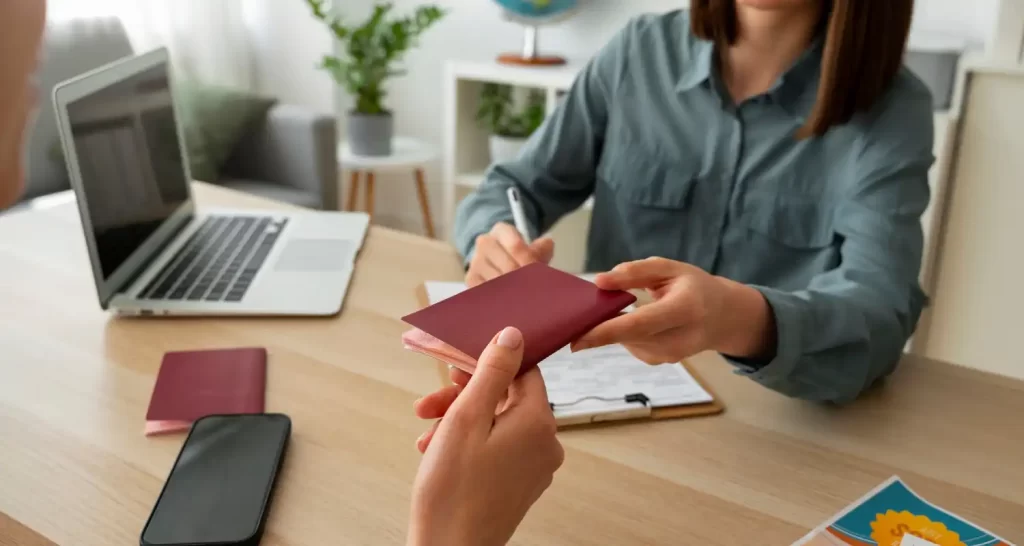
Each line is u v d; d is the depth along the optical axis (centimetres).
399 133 298
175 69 267
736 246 110
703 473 63
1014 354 172
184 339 83
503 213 106
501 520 45
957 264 173
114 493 59
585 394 73
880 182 95
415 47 262
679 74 115
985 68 157
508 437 45
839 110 98
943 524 58
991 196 166
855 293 79
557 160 122
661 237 116
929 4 193
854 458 66
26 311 88
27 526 55
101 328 85
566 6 223
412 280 99
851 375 73
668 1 229
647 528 57
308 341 83
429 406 53
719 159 110
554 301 59
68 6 233
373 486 60
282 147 236
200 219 117
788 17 103
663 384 75
